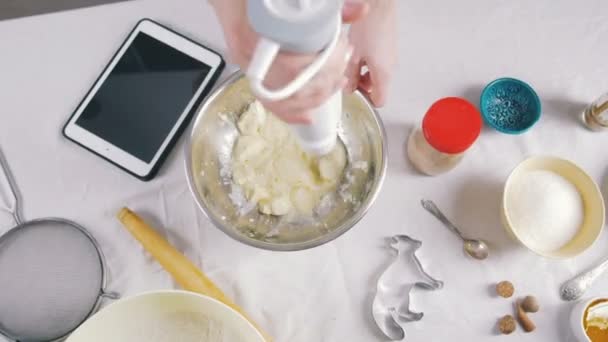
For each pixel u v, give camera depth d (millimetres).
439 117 472
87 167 563
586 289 512
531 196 510
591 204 504
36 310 512
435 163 515
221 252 538
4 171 561
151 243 514
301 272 532
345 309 521
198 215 547
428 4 596
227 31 321
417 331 512
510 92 568
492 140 557
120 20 600
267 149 545
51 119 578
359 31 455
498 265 524
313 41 249
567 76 573
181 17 596
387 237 538
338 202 532
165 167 561
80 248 524
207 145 529
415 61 583
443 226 538
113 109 566
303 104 310
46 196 557
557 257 483
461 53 583
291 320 520
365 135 528
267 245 457
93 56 592
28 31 598
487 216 539
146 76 573
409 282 524
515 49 582
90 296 514
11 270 522
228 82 498
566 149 553
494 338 509
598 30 583
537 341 507
